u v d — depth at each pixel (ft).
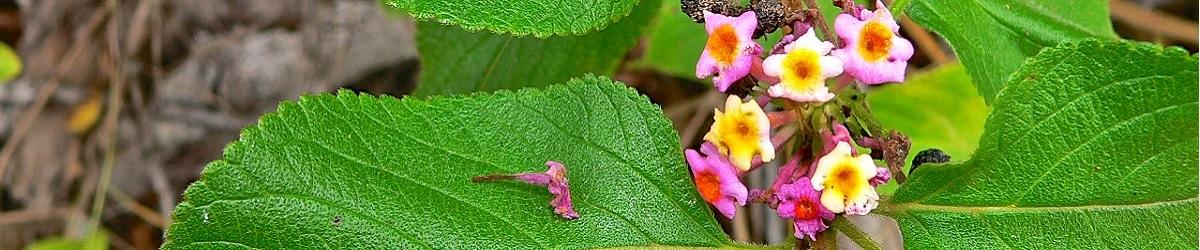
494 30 0.41
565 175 0.43
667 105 0.92
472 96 0.44
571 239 0.43
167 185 0.99
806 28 0.43
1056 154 0.41
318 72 0.95
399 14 0.69
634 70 0.91
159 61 1.00
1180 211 0.40
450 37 0.61
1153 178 0.40
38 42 1.03
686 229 0.44
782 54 0.40
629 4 0.43
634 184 0.44
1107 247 0.41
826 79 0.40
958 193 0.42
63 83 1.02
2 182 1.02
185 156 0.99
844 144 0.40
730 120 0.40
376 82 0.94
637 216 0.44
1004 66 0.52
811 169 0.42
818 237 0.43
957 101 0.76
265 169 0.42
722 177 0.41
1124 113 0.40
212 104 0.98
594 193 0.44
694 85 0.91
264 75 0.97
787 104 0.41
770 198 0.42
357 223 0.42
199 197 0.41
